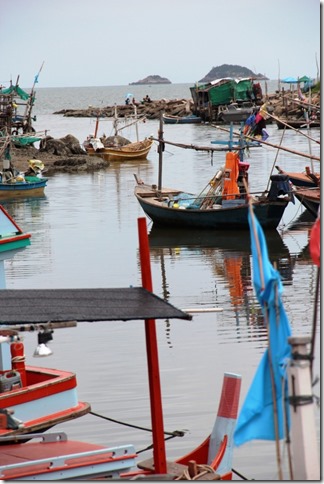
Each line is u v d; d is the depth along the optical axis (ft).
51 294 77.92
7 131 448.65
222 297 163.12
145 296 75.82
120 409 105.29
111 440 96.68
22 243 100.89
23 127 482.69
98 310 71.92
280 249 210.79
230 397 82.79
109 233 236.63
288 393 58.44
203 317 147.95
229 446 82.12
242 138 246.27
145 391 110.83
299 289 166.81
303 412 56.24
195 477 77.46
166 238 231.50
